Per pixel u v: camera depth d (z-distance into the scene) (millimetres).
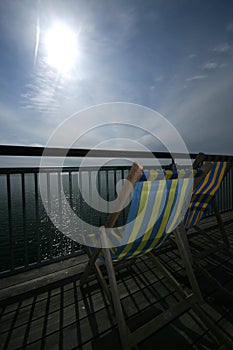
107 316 1208
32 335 1081
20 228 13133
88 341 1040
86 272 1418
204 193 1663
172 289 1453
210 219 3102
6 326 1146
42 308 1282
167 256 1964
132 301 1333
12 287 1486
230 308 1250
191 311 1223
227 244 2002
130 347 901
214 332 1015
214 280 1446
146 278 1599
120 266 1711
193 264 1585
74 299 1362
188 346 997
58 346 1014
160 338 1043
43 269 1733
